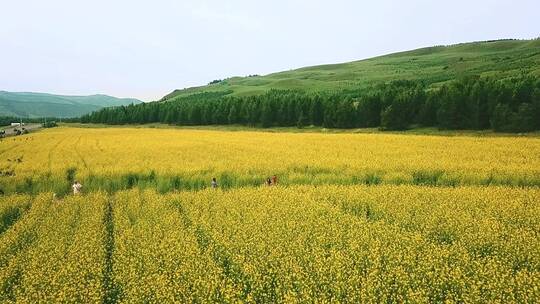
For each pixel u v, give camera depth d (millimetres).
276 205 24703
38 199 28469
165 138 77875
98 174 36781
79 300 14133
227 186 34219
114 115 161875
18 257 17219
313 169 37250
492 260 15156
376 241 17375
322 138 66312
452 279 14109
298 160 41625
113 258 17078
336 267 14797
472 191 27156
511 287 13414
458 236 18750
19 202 27531
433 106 84500
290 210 23375
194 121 133500
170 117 142125
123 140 76125
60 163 45312
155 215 22922
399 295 13383
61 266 16016
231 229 19859
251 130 107625
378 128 91625
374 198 25562
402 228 19953
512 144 50125
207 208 24031
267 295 13820
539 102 69375
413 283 14055
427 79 175125
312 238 18672
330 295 13883
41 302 13500
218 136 78625
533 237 17391
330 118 99688
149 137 81688
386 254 16281
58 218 22781
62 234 20078
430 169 34594
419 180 34094
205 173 37062
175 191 31734
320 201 25641
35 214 24031
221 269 15281
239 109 124625
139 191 31734
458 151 45406
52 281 14398
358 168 36094
